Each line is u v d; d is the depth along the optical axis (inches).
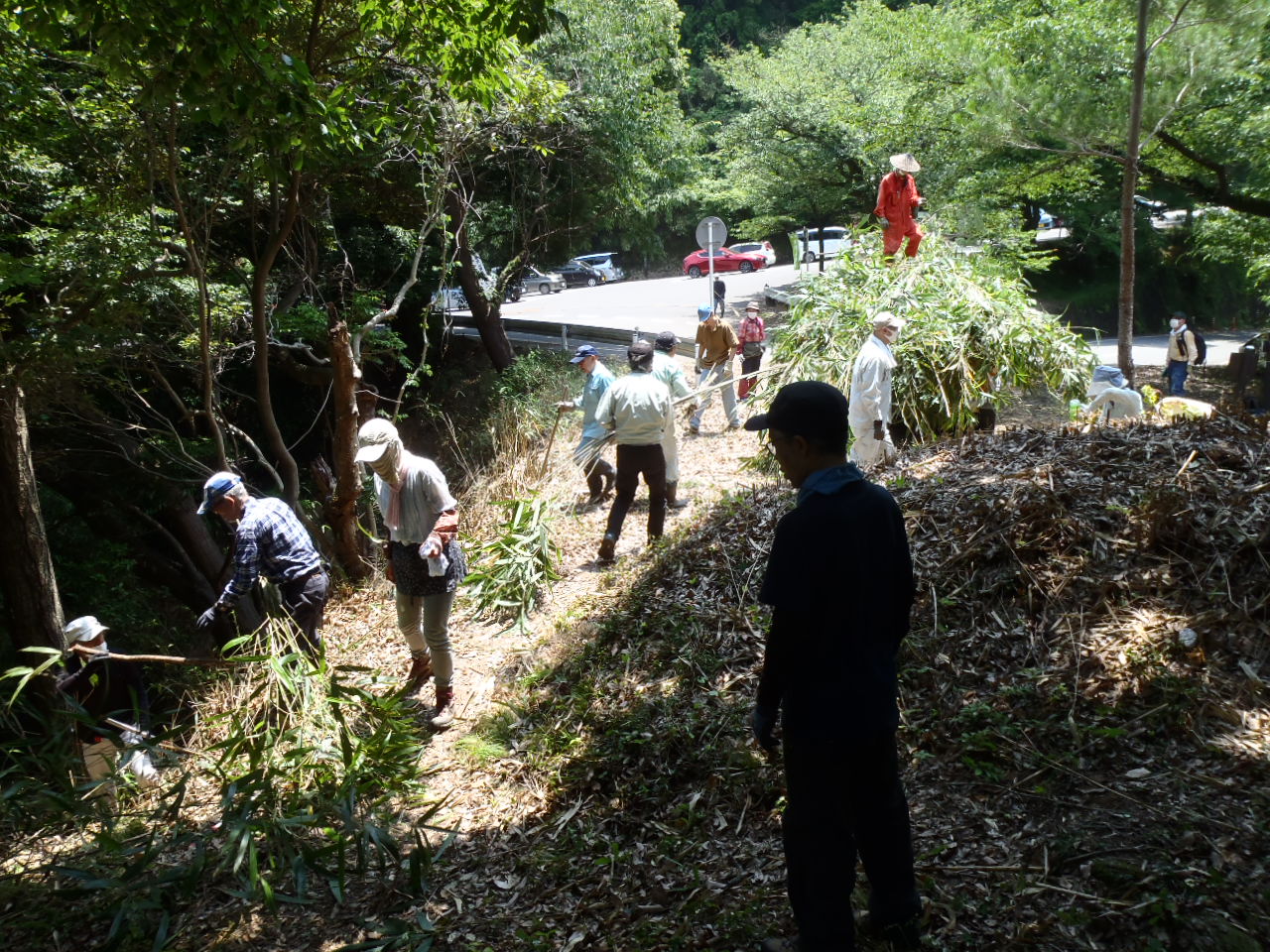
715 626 205.2
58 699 293.1
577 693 203.5
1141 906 114.0
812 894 106.2
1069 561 178.2
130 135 315.3
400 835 171.8
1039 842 129.4
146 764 207.8
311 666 202.7
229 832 157.8
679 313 1119.6
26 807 188.4
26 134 316.2
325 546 357.4
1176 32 440.5
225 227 458.3
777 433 109.8
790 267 1652.3
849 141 1133.1
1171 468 195.9
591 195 728.3
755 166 1225.4
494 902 148.3
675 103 790.5
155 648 485.4
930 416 319.6
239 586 219.9
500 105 423.8
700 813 156.2
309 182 398.3
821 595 103.7
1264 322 1273.4
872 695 105.7
